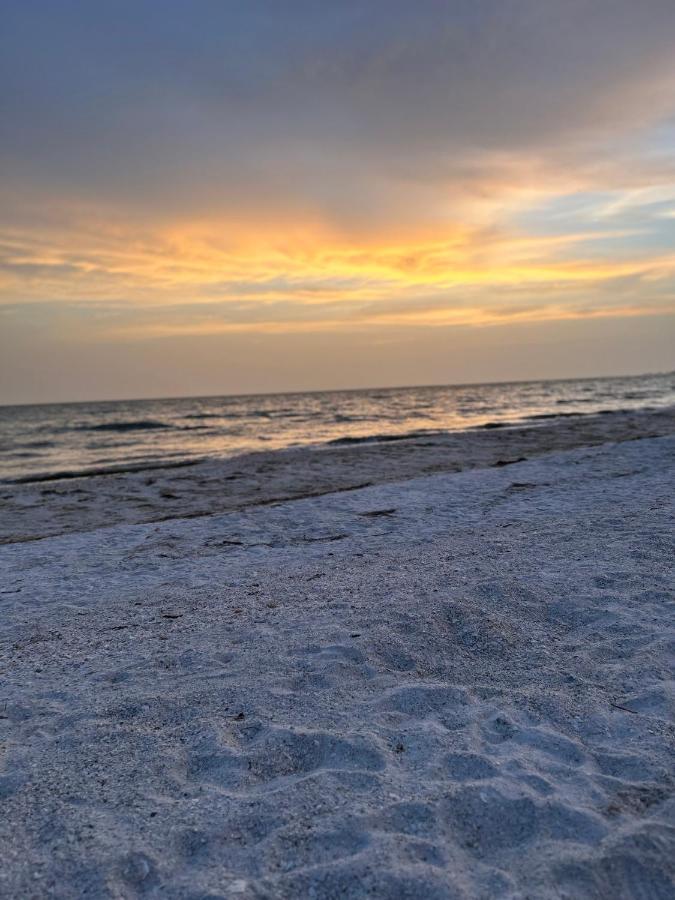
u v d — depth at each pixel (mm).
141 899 1874
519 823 2182
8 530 9492
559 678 3365
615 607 4328
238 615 4734
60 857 2072
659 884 1884
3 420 58469
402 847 2061
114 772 2625
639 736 2738
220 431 34812
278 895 1871
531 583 4906
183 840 2148
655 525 6617
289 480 13445
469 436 22203
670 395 63500
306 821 2221
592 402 52438
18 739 2988
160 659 3941
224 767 2637
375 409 56844
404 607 4508
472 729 2869
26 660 4129
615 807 2242
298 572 5941
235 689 3391
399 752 2703
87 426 43250
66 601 5551
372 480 13227
